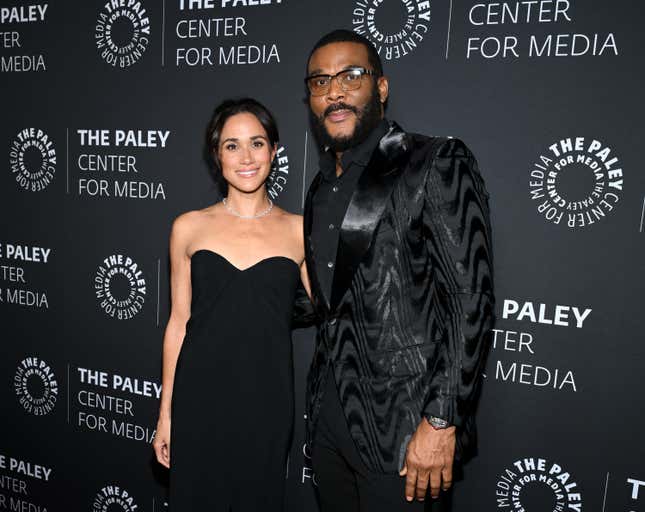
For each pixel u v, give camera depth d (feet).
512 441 5.31
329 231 4.31
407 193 3.79
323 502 4.75
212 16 5.85
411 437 3.84
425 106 5.23
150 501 6.85
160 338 6.52
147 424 6.73
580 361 5.01
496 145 5.05
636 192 4.69
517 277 5.11
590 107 4.75
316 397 4.44
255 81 5.76
